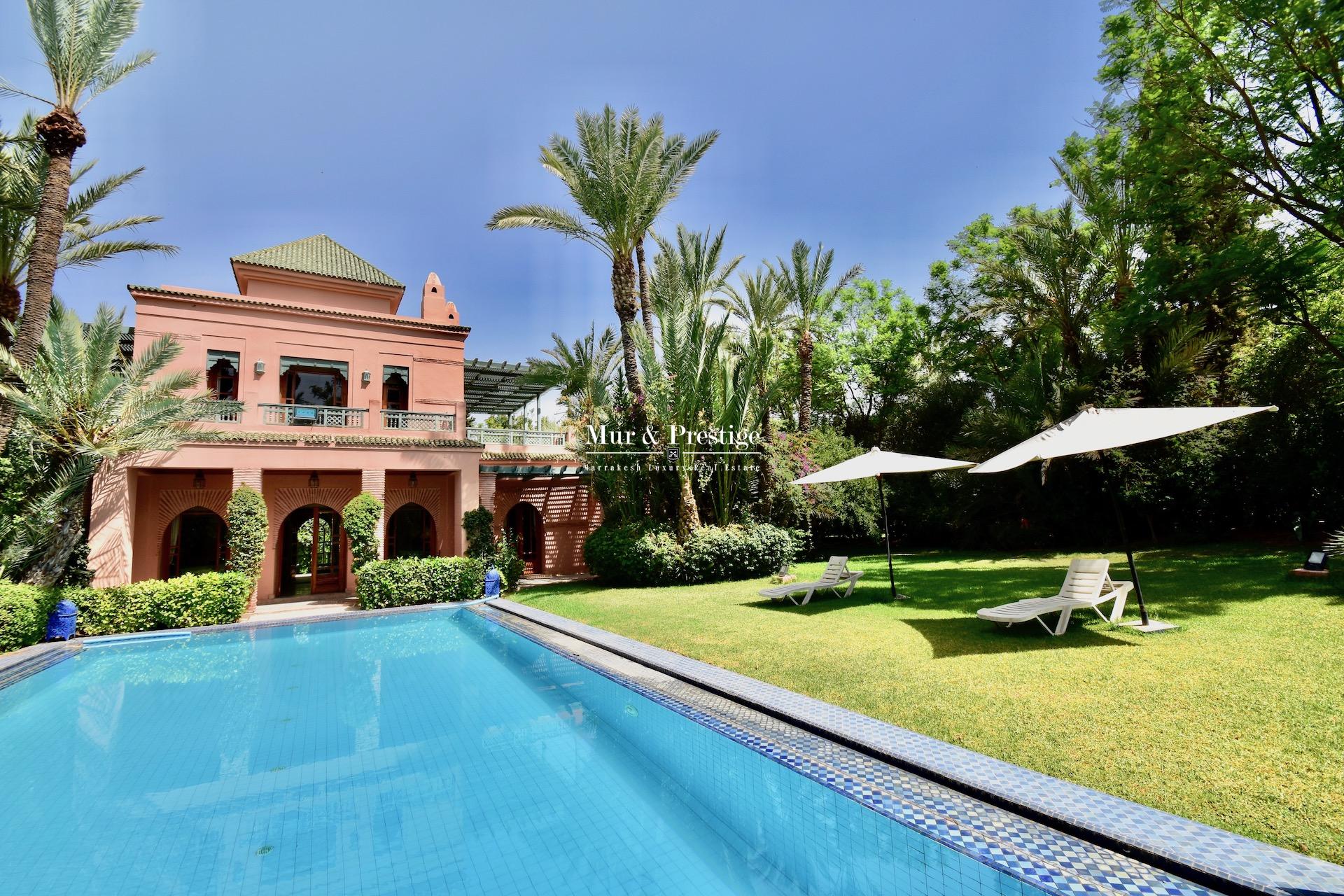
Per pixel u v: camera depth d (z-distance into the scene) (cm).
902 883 326
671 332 1511
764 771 432
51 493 1030
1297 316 1320
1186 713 434
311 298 1866
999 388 1911
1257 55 1152
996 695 505
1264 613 701
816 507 1880
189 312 1513
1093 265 1844
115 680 825
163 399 1180
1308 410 1288
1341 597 743
